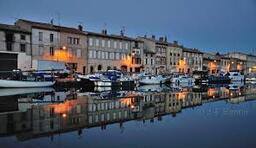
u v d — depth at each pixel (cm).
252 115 1814
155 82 5831
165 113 1895
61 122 1538
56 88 4275
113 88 4675
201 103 2489
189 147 1078
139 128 1409
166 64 8588
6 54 4944
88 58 6350
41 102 2459
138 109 2070
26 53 5253
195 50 10275
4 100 2588
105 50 6738
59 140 1170
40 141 1153
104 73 5016
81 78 4700
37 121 1563
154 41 8156
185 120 1636
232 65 12762
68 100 2633
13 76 4116
